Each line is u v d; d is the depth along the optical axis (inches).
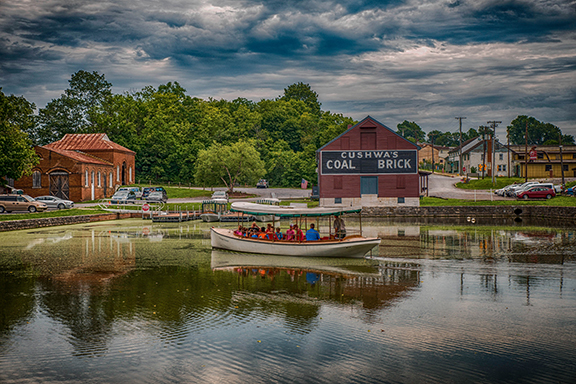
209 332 573.0
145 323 605.9
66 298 726.5
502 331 575.5
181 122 4773.6
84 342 540.7
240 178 3408.0
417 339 549.6
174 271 936.9
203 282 837.8
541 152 3959.2
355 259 1059.9
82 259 1074.7
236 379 448.1
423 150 6456.7
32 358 496.4
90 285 814.5
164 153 4168.3
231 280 854.5
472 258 1058.1
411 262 1018.1
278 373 460.8
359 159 2324.1
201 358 495.8
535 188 2498.8
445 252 1142.3
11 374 459.2
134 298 726.5
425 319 621.9
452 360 490.9
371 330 580.7
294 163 4724.4
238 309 668.1
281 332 573.3
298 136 5816.9
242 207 1168.8
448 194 2861.7
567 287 785.6
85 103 4323.3
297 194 3329.2
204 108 5516.7
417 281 838.5
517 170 3986.2
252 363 483.2
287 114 6087.6
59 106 4185.5
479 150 4439.0
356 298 725.9
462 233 1536.7
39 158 2390.5
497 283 816.9
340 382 442.6
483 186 3265.3
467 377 453.1
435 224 1879.9
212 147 3255.4
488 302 700.0
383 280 847.7
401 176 2319.1
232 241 1175.0
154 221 2028.8
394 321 614.2
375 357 498.6
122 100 4419.3
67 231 1674.5
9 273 915.4
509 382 442.9
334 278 868.0
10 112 2174.0
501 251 1149.1
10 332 573.6
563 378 450.3
